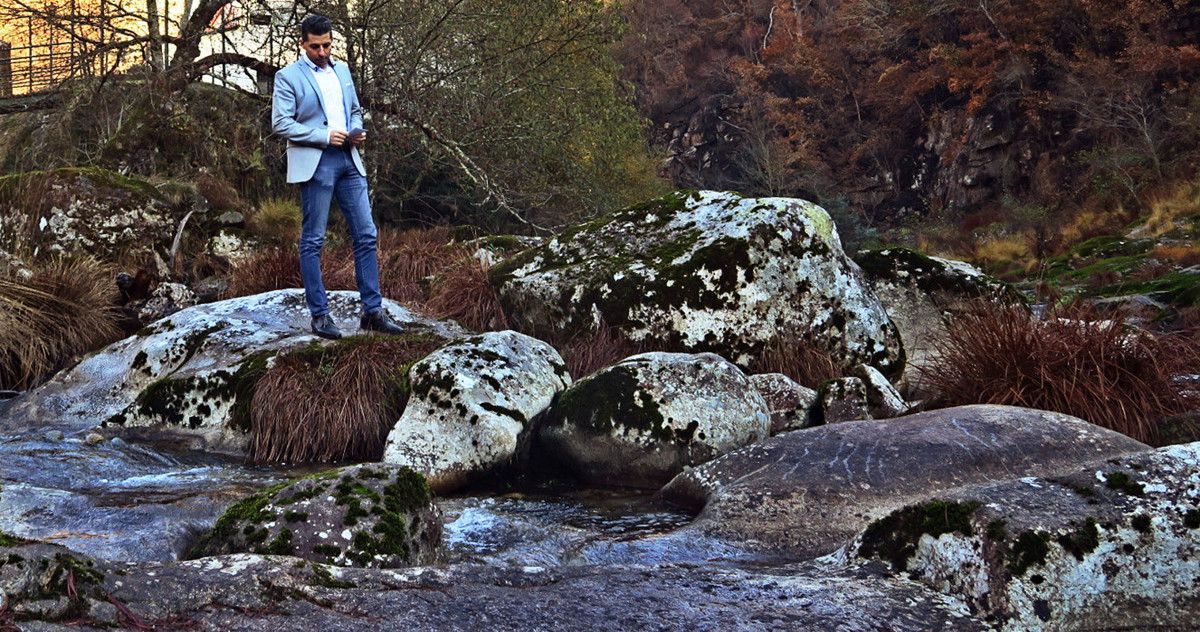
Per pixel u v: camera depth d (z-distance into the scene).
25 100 17.33
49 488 3.70
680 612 2.25
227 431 5.41
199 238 10.84
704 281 6.18
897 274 7.28
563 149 16.42
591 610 2.23
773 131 44.47
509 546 3.29
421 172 16.00
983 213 30.47
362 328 6.24
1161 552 2.36
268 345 5.91
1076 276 14.63
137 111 14.02
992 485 2.62
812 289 6.24
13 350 7.00
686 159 47.28
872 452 3.82
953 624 2.24
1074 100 30.77
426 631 2.04
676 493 4.11
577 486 4.54
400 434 4.68
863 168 42.47
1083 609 2.28
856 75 44.31
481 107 15.11
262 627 1.98
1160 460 2.58
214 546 2.83
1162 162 26.41
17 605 1.86
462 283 7.43
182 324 6.41
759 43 49.75
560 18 15.88
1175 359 5.26
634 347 6.25
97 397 6.04
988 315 5.57
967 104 35.69
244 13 14.38
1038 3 32.53
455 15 14.59
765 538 3.38
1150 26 30.22
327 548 2.71
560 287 6.57
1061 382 4.93
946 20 38.06
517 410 4.79
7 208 10.02
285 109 5.85
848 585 2.44
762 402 4.84
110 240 9.98
